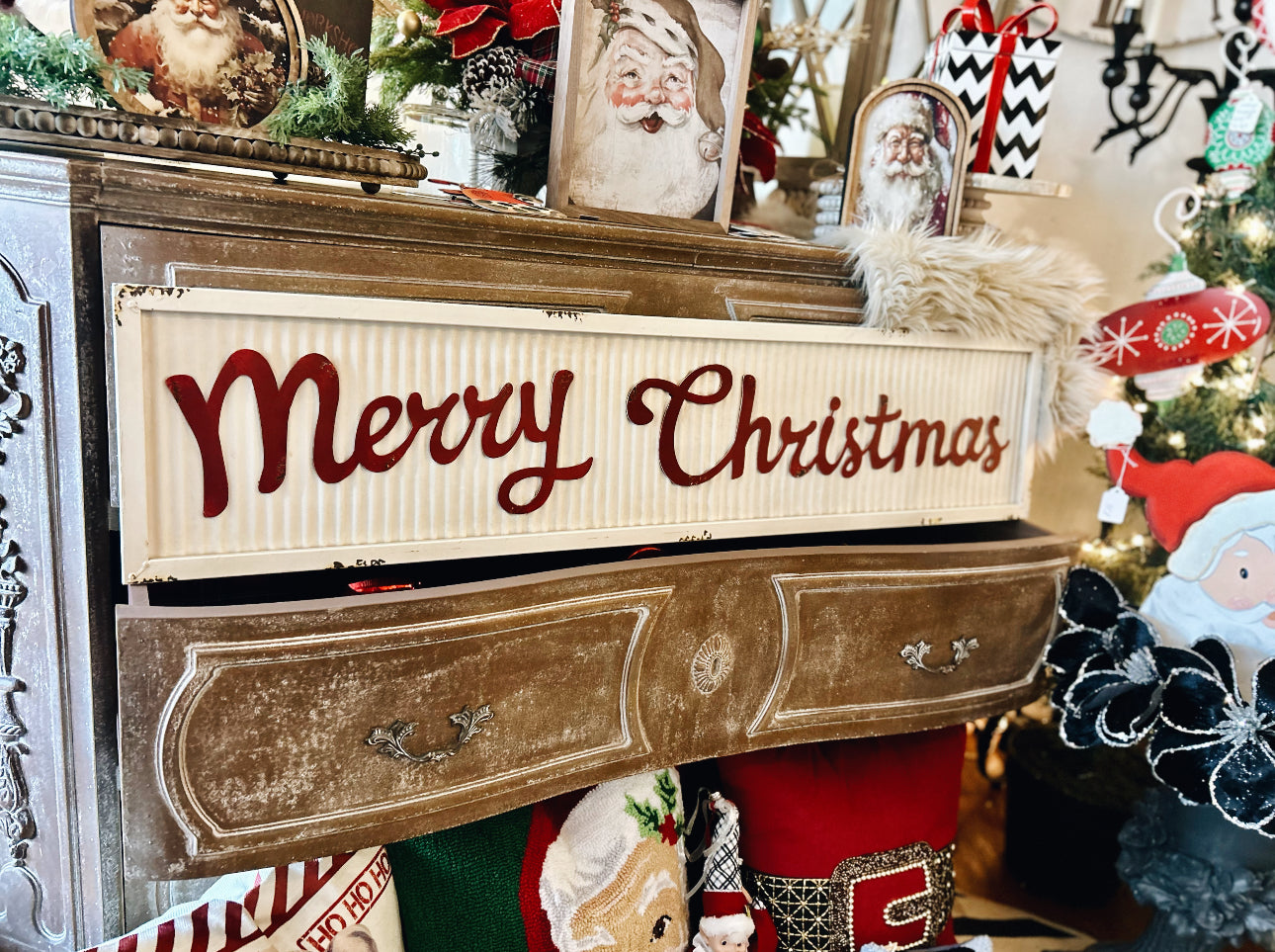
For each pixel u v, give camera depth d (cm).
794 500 116
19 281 80
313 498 87
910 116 125
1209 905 138
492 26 111
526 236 94
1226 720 119
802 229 182
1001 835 199
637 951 112
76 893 95
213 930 93
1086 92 196
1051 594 137
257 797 85
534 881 108
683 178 113
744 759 130
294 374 83
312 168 87
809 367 113
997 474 134
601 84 105
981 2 132
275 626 81
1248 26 185
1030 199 202
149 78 84
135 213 78
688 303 107
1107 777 174
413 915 108
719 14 111
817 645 118
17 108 77
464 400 92
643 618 103
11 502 86
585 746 104
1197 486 131
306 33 93
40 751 92
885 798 132
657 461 105
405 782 93
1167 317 147
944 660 129
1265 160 161
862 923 127
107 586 87
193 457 81
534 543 99
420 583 109
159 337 77
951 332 121
